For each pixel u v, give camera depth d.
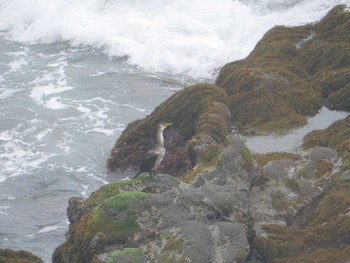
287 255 32.44
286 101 53.06
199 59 69.12
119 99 63.12
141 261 30.47
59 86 66.06
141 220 32.75
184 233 31.22
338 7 63.31
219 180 36.25
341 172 37.72
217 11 73.25
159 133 36.06
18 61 71.94
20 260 34.44
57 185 51.31
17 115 61.19
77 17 76.38
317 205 35.91
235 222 32.59
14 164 54.19
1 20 79.56
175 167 49.69
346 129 46.31
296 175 37.97
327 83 54.25
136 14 75.25
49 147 56.44
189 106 52.56
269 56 59.53
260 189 37.03
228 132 50.28
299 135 49.25
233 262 30.48
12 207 48.91
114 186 36.75
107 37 73.69
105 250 32.31
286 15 69.31
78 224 35.12
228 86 55.56
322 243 33.03
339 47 57.41
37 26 77.38
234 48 69.25
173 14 74.31
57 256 36.25
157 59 70.00
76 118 60.28
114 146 54.44
